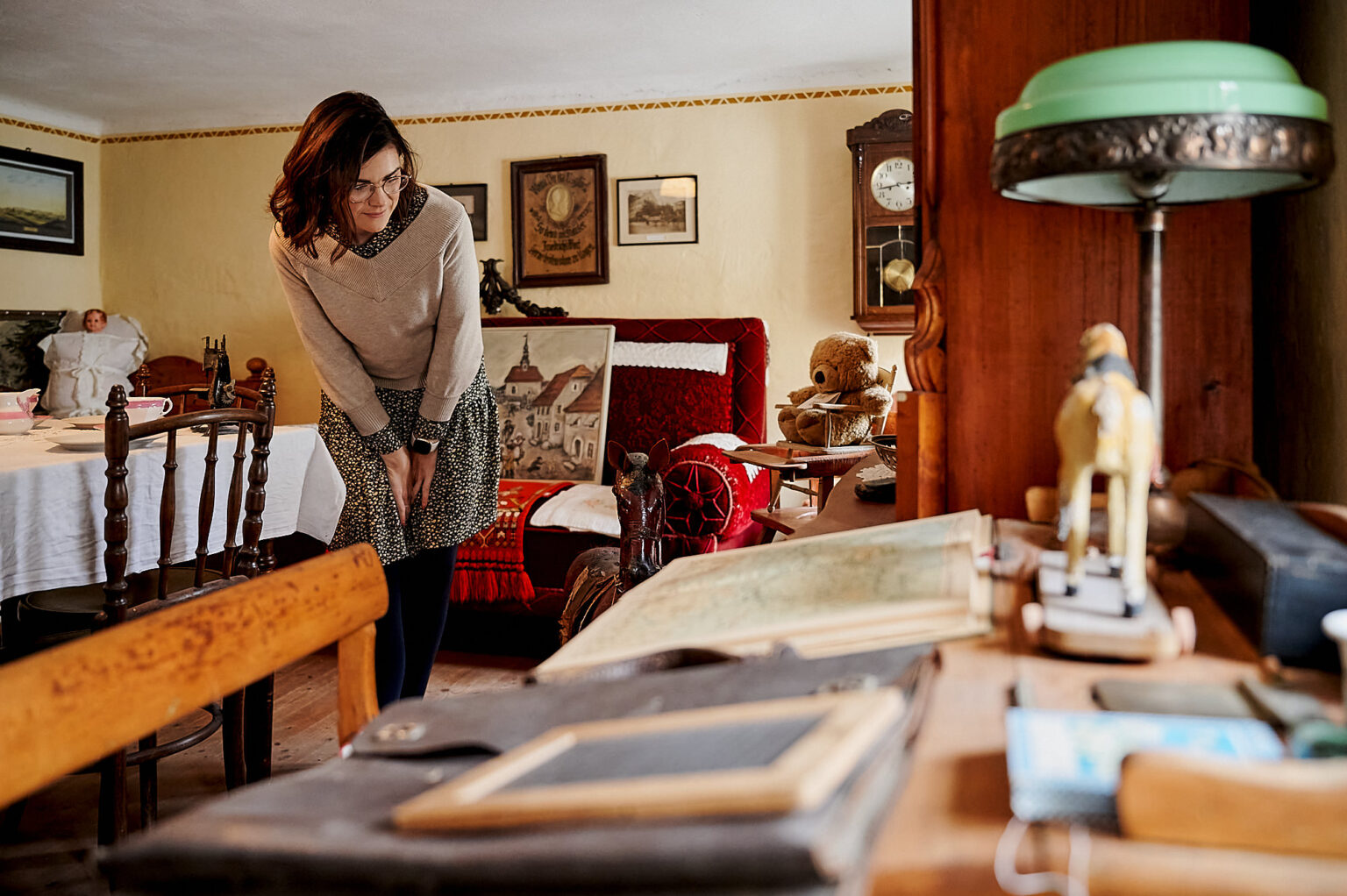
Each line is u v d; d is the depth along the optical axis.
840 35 4.21
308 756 2.47
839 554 0.79
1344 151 0.88
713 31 4.14
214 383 2.83
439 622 2.30
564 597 3.15
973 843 0.39
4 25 4.01
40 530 1.95
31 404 2.64
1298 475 1.01
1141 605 0.58
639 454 1.79
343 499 2.60
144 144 5.54
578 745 0.45
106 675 0.59
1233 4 0.90
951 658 0.58
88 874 1.89
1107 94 0.63
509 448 4.05
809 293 4.76
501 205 5.09
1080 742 0.44
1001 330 0.98
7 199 5.14
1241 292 0.92
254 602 0.72
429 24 4.03
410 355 2.09
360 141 1.73
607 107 4.93
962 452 1.00
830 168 4.69
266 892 0.38
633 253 4.95
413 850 0.36
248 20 3.97
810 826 0.33
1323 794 0.36
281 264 1.94
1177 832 0.38
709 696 0.53
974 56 0.98
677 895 0.33
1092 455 0.59
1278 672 0.52
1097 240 0.95
